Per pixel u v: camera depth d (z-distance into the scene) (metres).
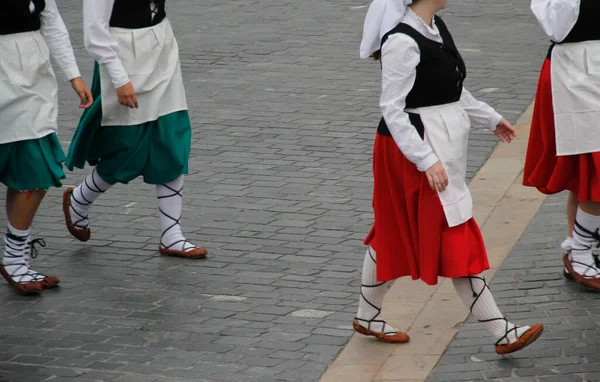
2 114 11.70
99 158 13.21
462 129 9.92
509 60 22.17
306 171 16.27
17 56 11.67
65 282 12.67
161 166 13.05
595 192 11.37
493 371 10.09
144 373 10.34
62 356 10.77
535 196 14.84
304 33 25.08
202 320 11.53
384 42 9.66
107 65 12.36
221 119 18.95
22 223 12.28
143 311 11.80
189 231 14.09
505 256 12.86
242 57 23.11
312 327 11.28
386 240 10.23
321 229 14.02
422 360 10.41
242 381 10.12
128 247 13.71
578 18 11.20
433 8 9.68
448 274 9.91
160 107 12.89
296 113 19.19
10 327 11.50
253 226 14.20
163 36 12.93
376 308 10.79
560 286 11.98
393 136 9.67
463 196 9.89
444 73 9.75
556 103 11.49
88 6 12.19
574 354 10.34
